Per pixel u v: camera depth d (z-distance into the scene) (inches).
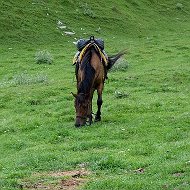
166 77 948.0
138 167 442.0
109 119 639.8
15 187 410.3
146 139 539.5
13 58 1255.5
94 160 475.2
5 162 498.6
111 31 1664.6
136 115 654.5
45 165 475.2
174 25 1937.7
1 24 1466.5
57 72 1098.7
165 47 1439.5
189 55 1290.6
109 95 831.7
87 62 579.8
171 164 430.6
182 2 2269.9
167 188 378.3
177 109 680.4
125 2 2005.4
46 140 577.0
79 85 578.6
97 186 393.4
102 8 1827.0
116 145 526.6
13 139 589.6
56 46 1422.2
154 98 768.9
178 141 518.0
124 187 387.9
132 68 1117.7
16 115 727.1
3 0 1611.7
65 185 409.4
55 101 803.4
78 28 1603.1
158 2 2156.7
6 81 1008.2
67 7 1739.7
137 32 1712.6
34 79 979.9
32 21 1541.6
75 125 596.4
